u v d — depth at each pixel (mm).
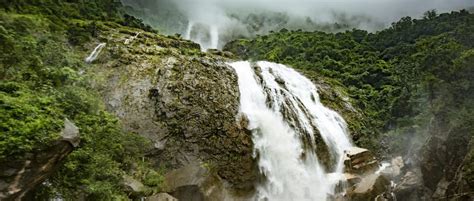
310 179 24719
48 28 25234
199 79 25469
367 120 33344
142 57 26609
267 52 54438
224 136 23141
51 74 18031
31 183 9938
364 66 42594
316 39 53625
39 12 29000
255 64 32500
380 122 33219
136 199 16516
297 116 27844
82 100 18266
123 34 30906
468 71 20578
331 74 41344
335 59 46719
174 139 21969
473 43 30266
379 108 35562
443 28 45594
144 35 32156
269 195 23188
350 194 22062
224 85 26438
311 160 25766
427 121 24688
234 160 22672
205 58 28875
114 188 15672
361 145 29719
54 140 10281
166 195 16969
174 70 25422
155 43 31125
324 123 29094
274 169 24031
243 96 26875
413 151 25734
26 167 9672
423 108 26438
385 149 30234
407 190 21672
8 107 10469
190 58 27516
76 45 27250
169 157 21328
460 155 18656
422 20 50719
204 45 96125
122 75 24734
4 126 9750
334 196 23172
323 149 26844
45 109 11367
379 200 21328
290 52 50344
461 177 16688
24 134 9781
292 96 29969
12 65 15922
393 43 49969
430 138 20922
